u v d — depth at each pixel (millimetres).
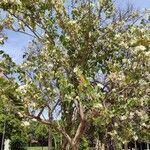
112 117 7695
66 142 8742
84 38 8867
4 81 7434
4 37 8719
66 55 8875
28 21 8625
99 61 9023
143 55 7703
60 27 8750
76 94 7496
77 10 8977
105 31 9281
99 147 13070
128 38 8844
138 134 8672
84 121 8133
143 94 8297
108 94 8000
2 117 41688
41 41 8805
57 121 8180
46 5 8266
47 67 8836
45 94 7988
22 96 7664
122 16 10430
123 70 8508
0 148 48656
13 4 8070
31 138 53750
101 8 9125
